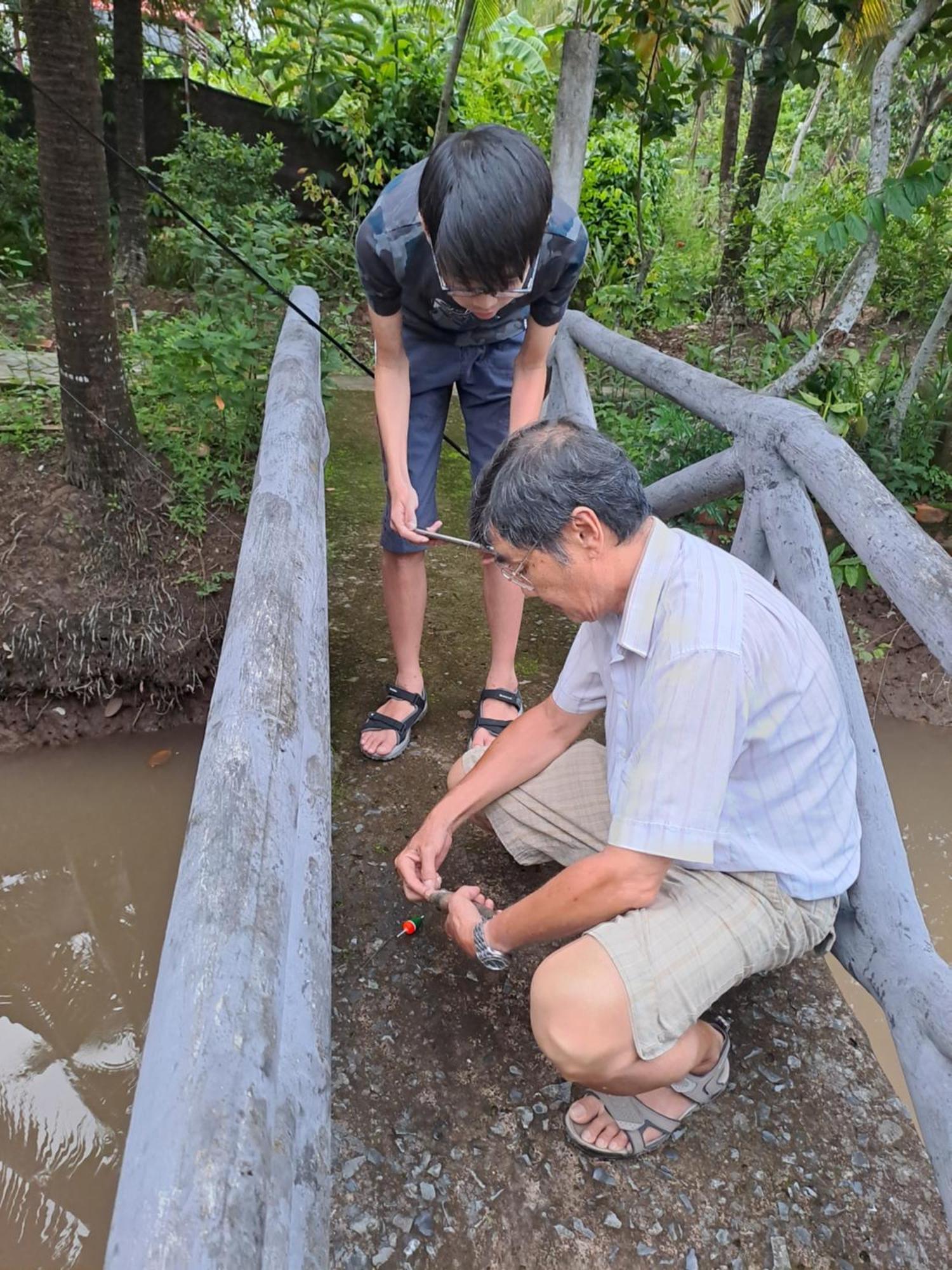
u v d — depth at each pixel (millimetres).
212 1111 674
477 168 1377
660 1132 1430
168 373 4109
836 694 1391
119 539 3824
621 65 4680
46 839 3406
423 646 2859
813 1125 1498
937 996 1296
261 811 966
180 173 6574
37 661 3684
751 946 1341
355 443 4598
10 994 2783
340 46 7570
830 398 3885
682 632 1246
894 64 3258
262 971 802
